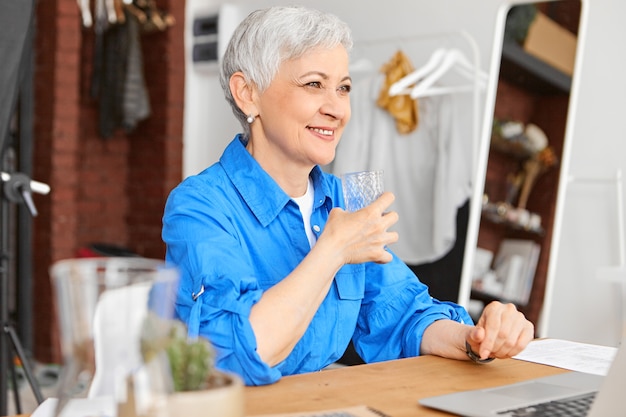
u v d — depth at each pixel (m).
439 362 1.53
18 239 4.67
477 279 3.49
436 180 3.72
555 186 3.33
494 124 3.49
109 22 4.83
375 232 1.44
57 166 4.68
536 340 1.77
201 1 5.01
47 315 4.71
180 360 0.87
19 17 2.54
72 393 0.83
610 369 1.04
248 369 1.30
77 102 4.74
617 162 3.53
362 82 3.96
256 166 1.67
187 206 1.54
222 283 1.39
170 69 4.97
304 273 1.40
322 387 1.30
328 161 1.67
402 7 4.09
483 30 3.81
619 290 3.52
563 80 3.33
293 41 1.62
